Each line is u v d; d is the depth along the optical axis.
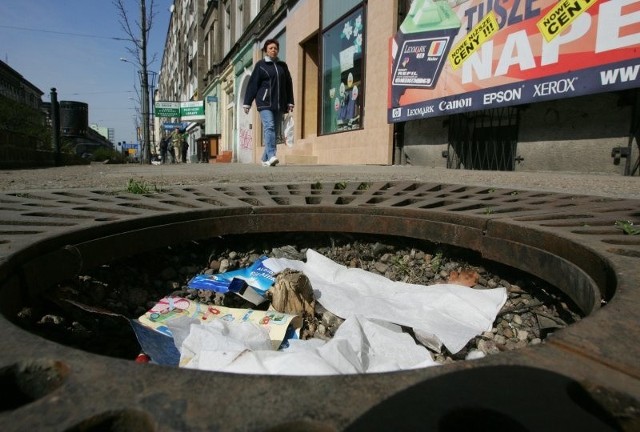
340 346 1.20
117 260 1.88
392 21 8.13
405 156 8.39
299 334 1.66
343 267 2.19
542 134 5.61
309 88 12.99
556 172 5.44
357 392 0.57
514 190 2.98
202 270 2.15
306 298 1.83
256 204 2.40
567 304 1.58
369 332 1.46
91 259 1.57
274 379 0.60
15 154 7.63
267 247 2.36
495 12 5.62
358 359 1.23
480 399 0.55
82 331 1.48
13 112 11.83
